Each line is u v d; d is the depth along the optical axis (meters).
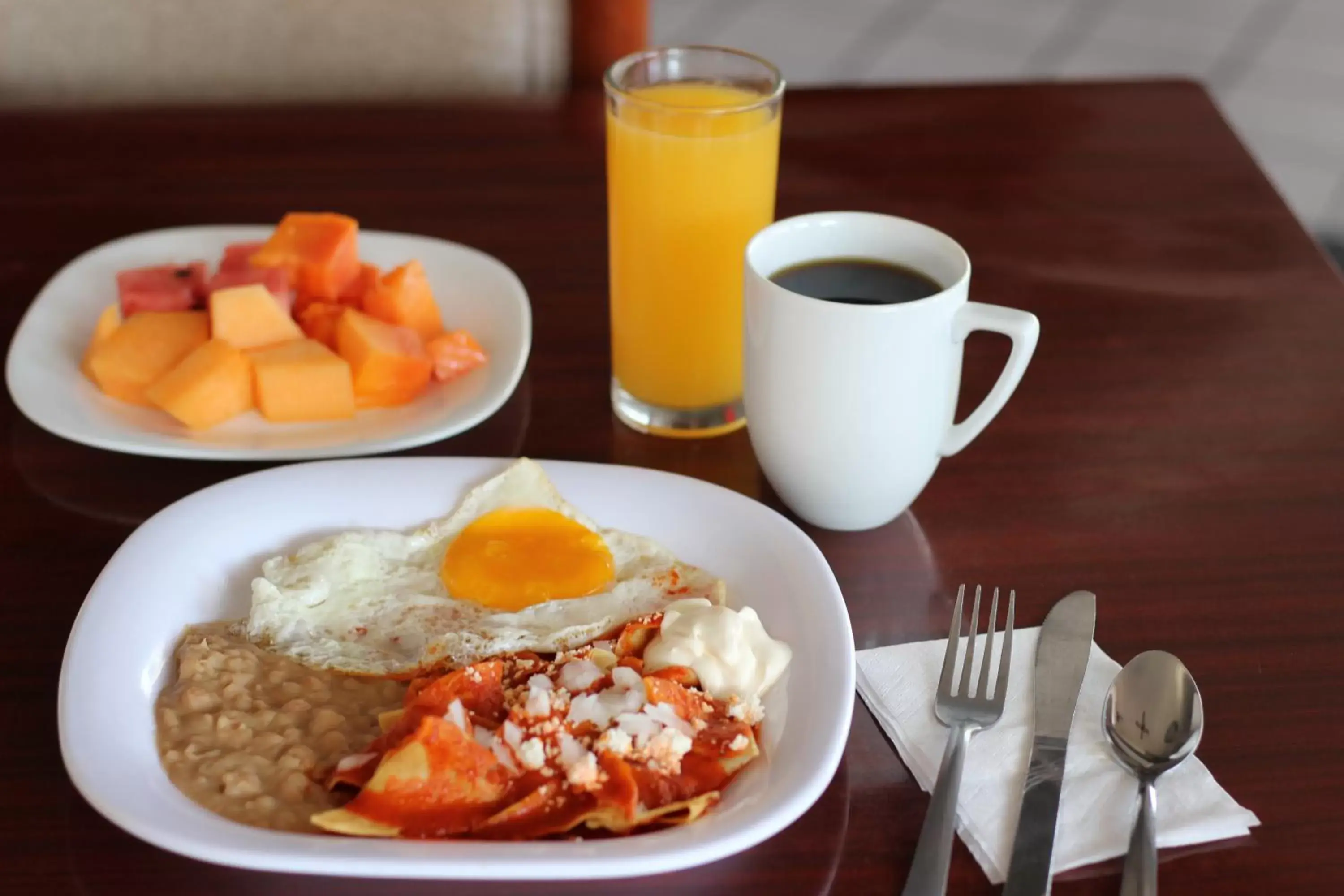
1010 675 0.96
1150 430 1.26
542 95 1.83
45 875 0.80
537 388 1.32
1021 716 0.91
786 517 1.12
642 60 1.25
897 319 1.00
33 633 1.00
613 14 1.97
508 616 1.01
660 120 1.14
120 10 1.92
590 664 0.92
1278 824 0.85
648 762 0.83
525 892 0.80
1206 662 0.99
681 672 0.91
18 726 0.91
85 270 1.43
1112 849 0.81
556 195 1.62
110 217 1.57
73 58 1.94
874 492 1.10
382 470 1.10
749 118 1.15
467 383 1.30
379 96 2.03
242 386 1.24
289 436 1.22
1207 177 1.69
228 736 0.86
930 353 1.03
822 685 0.88
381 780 0.80
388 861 0.73
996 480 1.20
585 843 0.75
